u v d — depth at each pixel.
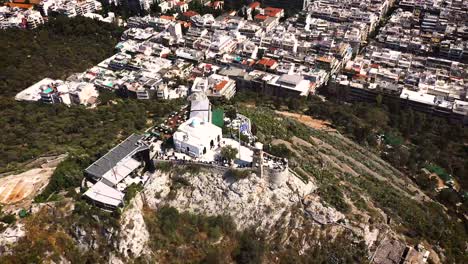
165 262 136.50
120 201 135.62
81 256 128.25
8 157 177.62
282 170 147.62
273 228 149.38
